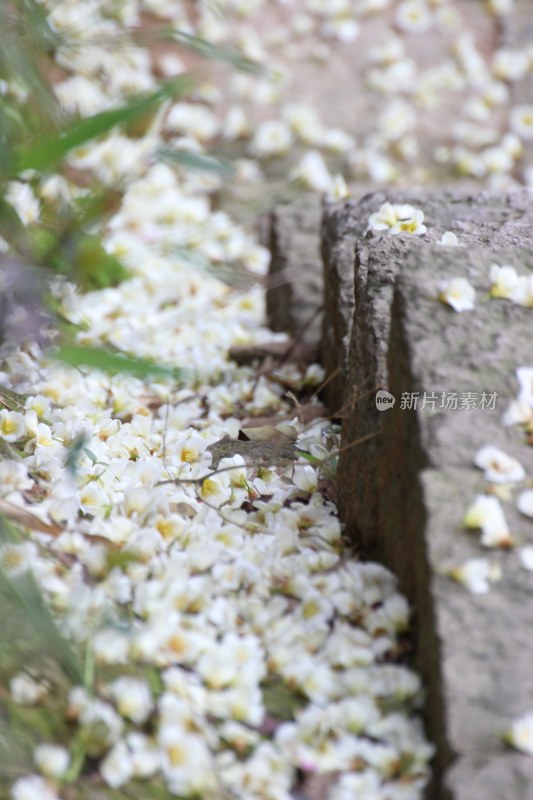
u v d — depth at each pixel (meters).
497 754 1.27
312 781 1.30
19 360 1.58
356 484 1.43
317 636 1.35
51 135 1.52
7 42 1.52
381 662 1.34
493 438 1.33
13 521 1.39
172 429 1.57
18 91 1.61
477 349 1.35
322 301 1.81
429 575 1.31
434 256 1.38
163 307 1.82
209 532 1.41
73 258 1.60
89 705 1.31
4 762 1.30
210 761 1.30
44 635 1.32
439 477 1.33
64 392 1.57
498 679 1.28
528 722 1.27
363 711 1.31
